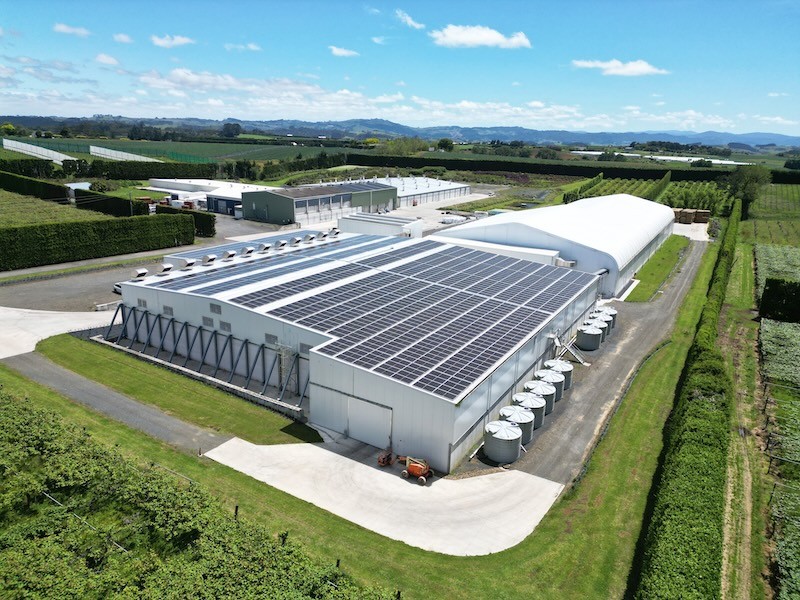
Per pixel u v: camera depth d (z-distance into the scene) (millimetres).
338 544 21500
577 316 45312
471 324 35375
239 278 40312
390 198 111062
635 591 19531
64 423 28188
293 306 35094
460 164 186500
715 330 41156
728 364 41125
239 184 122312
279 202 90000
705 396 29797
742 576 20812
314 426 30469
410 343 31672
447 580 19906
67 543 20281
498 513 23984
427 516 23625
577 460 28359
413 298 39125
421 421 26891
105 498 23047
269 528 22141
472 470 27188
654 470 27281
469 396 26938
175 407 31766
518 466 27656
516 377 33312
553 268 51250
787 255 77125
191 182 120688
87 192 87375
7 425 26609
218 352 36531
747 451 29641
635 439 30172
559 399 34938
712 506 20391
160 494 22281
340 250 50719
